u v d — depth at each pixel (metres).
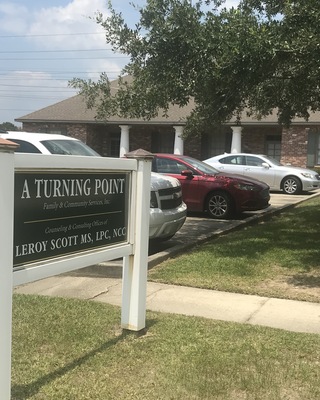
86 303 5.50
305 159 24.19
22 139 7.88
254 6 8.38
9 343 3.20
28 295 5.84
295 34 6.38
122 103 8.60
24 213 3.39
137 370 3.88
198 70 7.17
